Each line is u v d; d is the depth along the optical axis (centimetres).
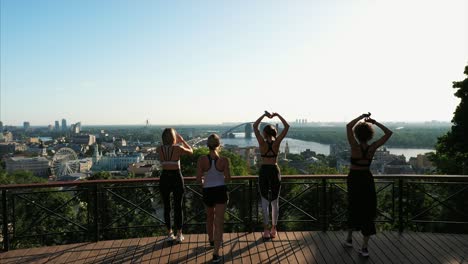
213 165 484
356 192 478
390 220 615
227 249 512
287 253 494
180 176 533
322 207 598
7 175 4072
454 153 1603
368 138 479
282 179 586
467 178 565
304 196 775
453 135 1554
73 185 553
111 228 587
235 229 877
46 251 515
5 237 534
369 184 476
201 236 573
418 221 602
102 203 582
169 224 539
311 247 516
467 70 1572
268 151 537
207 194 481
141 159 12031
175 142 545
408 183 606
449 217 773
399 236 561
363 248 480
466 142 1515
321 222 618
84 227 588
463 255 480
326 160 7738
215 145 485
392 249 505
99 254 501
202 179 534
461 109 1535
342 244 527
